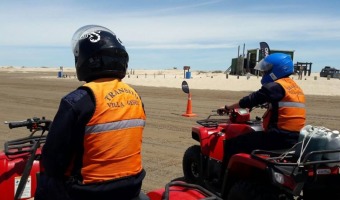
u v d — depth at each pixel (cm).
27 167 334
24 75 5903
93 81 257
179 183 331
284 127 460
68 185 241
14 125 375
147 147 917
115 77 263
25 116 1402
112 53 258
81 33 263
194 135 633
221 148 552
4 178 362
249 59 4416
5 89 2698
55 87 2934
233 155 471
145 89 2795
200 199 297
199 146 632
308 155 387
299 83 3050
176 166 757
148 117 1411
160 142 973
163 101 1975
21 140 404
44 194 242
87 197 238
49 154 238
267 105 504
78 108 235
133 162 254
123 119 248
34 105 1748
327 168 409
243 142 499
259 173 472
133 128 254
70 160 242
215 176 570
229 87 2939
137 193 259
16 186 366
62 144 235
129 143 250
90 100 240
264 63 485
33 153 338
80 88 247
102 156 239
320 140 403
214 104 1841
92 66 255
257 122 550
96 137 238
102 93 245
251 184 437
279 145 462
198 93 2445
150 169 736
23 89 2716
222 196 502
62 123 235
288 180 396
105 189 239
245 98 486
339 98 2191
